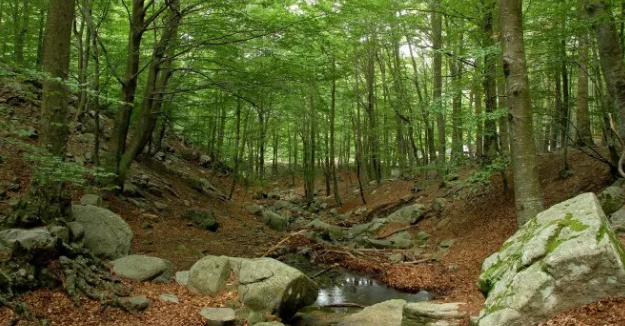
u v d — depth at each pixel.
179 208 16.45
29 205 7.50
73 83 7.08
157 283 8.32
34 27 14.45
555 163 13.98
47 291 6.41
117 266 8.36
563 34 10.02
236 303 7.73
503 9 7.73
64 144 8.20
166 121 16.84
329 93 25.98
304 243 15.17
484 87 12.42
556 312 4.87
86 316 6.20
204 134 20.45
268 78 14.02
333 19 13.71
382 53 26.81
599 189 10.69
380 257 13.69
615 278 4.68
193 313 7.04
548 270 5.01
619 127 9.64
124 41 16.17
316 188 35.12
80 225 8.54
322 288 11.16
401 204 19.11
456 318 6.53
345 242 16.25
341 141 34.59
